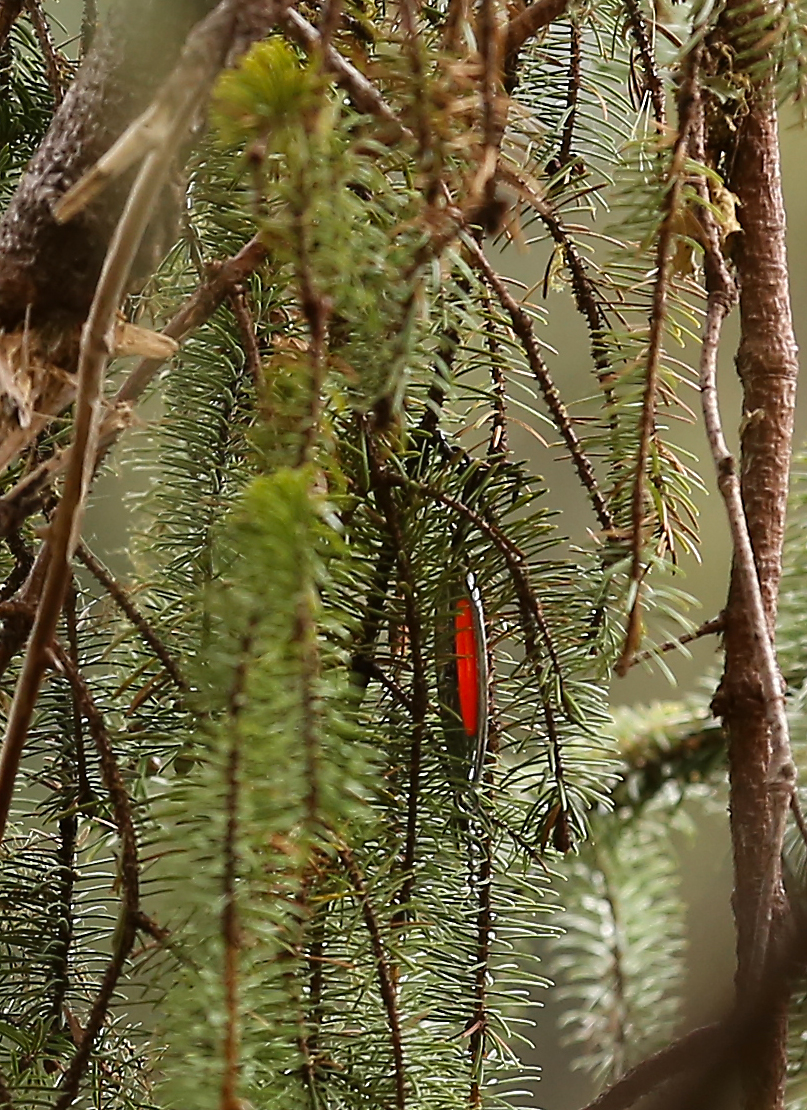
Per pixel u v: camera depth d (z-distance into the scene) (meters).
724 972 1.56
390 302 1.44
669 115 1.56
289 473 1.41
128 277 1.47
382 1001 1.51
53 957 1.54
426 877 1.56
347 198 1.42
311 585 1.41
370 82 1.45
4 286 1.46
